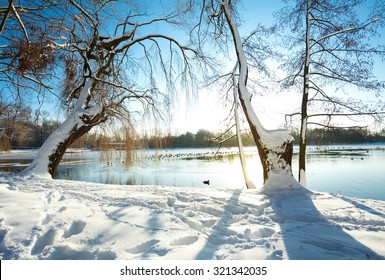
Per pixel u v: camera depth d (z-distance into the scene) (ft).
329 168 71.56
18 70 23.45
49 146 30.19
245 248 8.91
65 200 15.42
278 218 12.55
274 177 19.45
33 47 21.98
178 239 9.64
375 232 10.36
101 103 37.37
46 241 9.65
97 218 11.88
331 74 30.78
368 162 82.99
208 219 11.98
